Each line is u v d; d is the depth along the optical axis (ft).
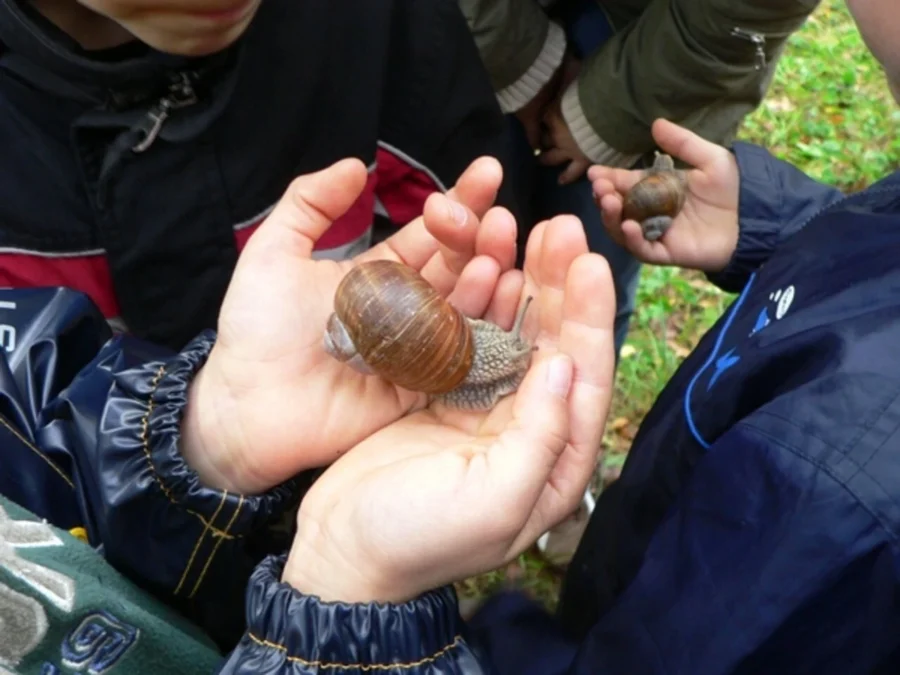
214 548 0.75
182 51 0.69
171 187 0.89
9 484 0.71
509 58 1.34
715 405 0.76
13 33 0.72
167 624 0.69
